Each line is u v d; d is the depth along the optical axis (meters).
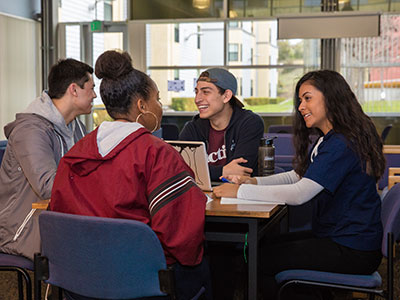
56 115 2.25
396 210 1.73
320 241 1.91
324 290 2.17
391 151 3.89
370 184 1.92
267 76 8.97
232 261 2.34
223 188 2.05
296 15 8.21
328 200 1.94
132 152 1.47
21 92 9.10
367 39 8.55
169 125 4.82
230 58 9.09
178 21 9.20
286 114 8.92
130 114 1.60
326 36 8.18
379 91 8.59
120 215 1.45
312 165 1.92
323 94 1.96
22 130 2.16
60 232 1.41
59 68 2.30
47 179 2.04
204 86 2.59
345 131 1.91
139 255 1.37
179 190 1.46
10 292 3.00
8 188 2.18
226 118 2.66
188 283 1.57
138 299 1.45
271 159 2.43
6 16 8.63
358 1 8.73
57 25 9.66
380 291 1.73
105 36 9.60
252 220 1.73
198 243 1.47
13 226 2.13
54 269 1.49
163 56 9.32
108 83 1.58
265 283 2.05
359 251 1.86
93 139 1.50
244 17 8.95
